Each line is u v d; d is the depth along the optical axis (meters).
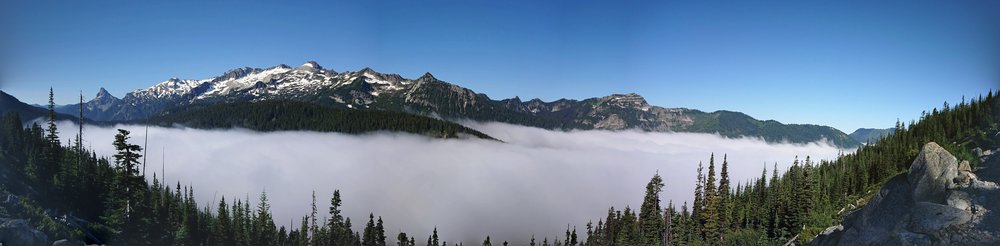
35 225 58.47
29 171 85.00
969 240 38.56
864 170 110.06
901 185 46.97
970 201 41.22
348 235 148.38
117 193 83.06
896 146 117.56
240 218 127.75
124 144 78.19
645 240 120.00
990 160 46.56
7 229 49.62
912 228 42.66
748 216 116.94
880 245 44.38
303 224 142.50
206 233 107.38
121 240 76.94
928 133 111.38
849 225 51.97
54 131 101.25
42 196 79.75
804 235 76.81
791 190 116.06
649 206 122.19
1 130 94.62
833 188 108.56
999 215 38.59
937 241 40.19
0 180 75.00
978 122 93.50
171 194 112.56
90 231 75.44
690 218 119.12
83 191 88.12
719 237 108.56
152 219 86.12
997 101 93.00
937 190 44.16
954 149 74.50
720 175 120.75
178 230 92.62
